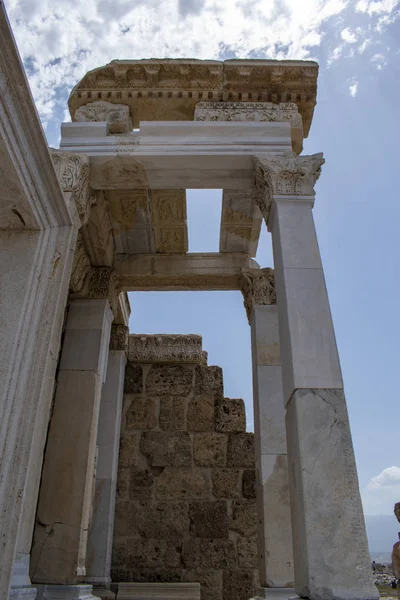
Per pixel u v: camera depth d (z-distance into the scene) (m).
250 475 8.77
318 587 3.50
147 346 9.68
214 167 5.89
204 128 6.00
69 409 6.57
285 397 4.64
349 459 3.99
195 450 8.97
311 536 3.68
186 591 7.30
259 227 7.68
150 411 9.27
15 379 3.52
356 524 3.73
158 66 6.33
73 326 7.23
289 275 4.98
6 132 3.24
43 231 4.13
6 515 3.16
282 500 6.17
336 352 4.52
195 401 9.39
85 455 6.26
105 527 7.76
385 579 8.48
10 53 3.09
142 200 6.99
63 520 5.87
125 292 9.16
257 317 7.44
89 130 6.01
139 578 8.01
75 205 5.40
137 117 6.68
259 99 6.50
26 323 3.75
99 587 7.27
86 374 6.82
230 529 8.37
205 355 9.91
